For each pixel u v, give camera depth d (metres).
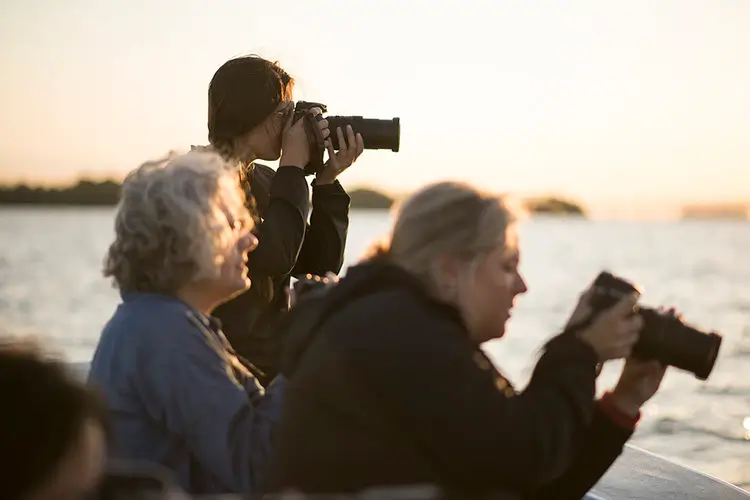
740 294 60.28
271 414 3.14
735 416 20.45
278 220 4.19
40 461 1.53
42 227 176.75
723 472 15.37
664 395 23.33
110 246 3.23
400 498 1.72
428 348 2.47
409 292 2.60
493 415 2.46
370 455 2.48
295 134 4.40
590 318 2.77
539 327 41.41
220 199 3.24
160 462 3.06
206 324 3.21
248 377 3.41
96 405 1.66
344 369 2.50
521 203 2.79
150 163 3.28
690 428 19.27
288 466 2.61
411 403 2.44
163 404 3.04
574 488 3.05
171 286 3.18
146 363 3.05
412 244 2.72
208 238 3.16
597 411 3.07
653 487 4.25
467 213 2.71
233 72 4.36
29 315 39.59
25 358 1.59
